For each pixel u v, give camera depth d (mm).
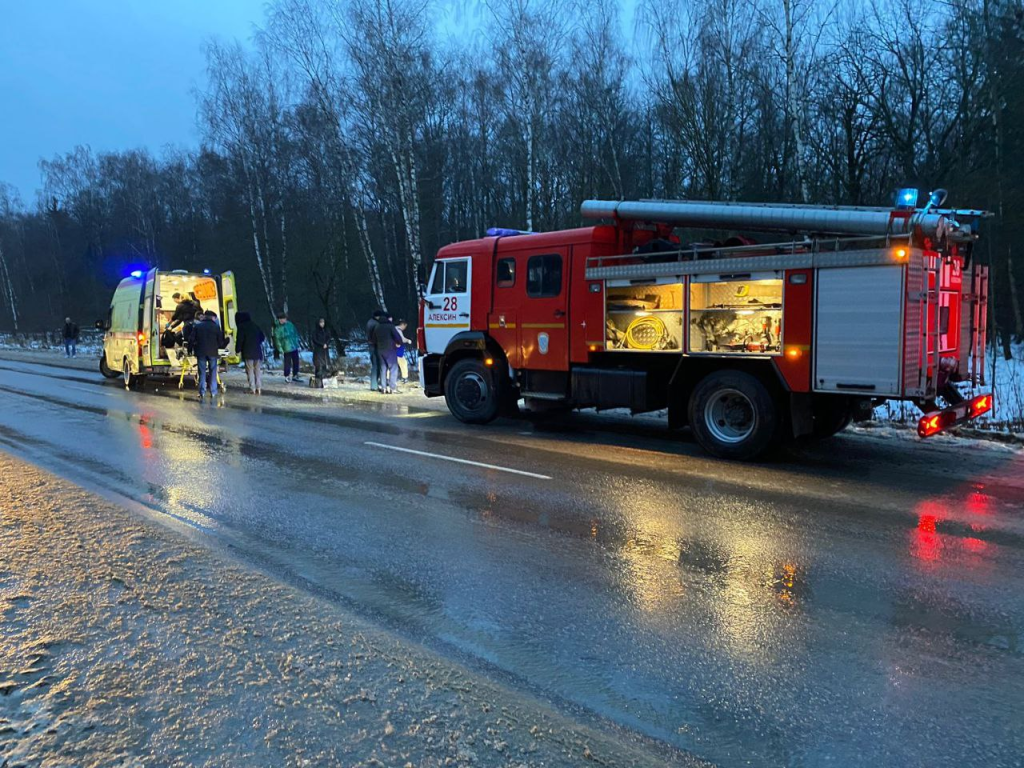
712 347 8500
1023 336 22062
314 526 5633
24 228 67812
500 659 3455
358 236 31969
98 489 6805
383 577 4547
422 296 11953
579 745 2736
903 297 7055
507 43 22734
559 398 10195
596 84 25297
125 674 3158
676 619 3953
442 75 26234
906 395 7141
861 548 5152
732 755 2709
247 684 3098
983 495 6664
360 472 7613
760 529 5605
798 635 3758
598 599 4227
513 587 4402
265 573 4531
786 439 8469
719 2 20594
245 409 12977
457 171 34438
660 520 5848
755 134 22812
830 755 2719
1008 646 3637
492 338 11016
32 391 15945
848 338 7422
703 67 20984
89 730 2715
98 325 19062
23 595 4031
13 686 3025
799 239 8328
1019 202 20109
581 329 9883
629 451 8914
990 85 19984
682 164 23953
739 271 8188
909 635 3762
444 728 2814
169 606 3932
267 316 34406
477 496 6609
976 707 3064
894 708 3055
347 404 13844
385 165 25016
